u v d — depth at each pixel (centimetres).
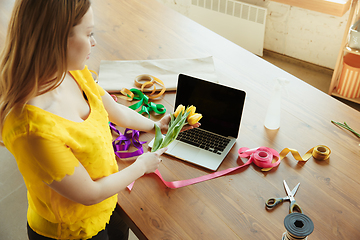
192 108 133
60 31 75
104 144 100
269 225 112
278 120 150
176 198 122
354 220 113
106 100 119
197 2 395
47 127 82
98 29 231
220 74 188
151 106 163
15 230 207
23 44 75
